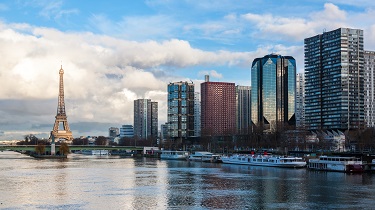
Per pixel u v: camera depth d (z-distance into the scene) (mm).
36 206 180375
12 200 194250
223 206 180875
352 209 174000
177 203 187500
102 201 192125
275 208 176250
